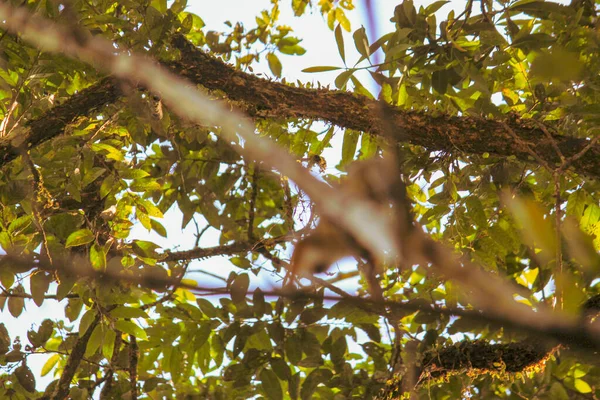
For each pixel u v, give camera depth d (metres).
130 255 8.23
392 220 2.09
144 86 7.64
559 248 2.15
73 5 7.47
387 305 1.82
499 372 8.79
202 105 3.59
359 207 2.20
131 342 10.29
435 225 10.51
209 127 8.22
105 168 8.50
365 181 2.29
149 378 10.32
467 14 7.68
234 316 9.47
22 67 8.27
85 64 8.23
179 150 10.64
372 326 9.72
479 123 7.65
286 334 9.64
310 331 9.66
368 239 2.12
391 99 8.05
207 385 10.91
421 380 9.24
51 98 8.36
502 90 9.05
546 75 3.56
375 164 2.65
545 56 3.55
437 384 9.39
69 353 10.26
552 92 8.07
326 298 1.84
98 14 8.42
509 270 9.69
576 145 7.38
